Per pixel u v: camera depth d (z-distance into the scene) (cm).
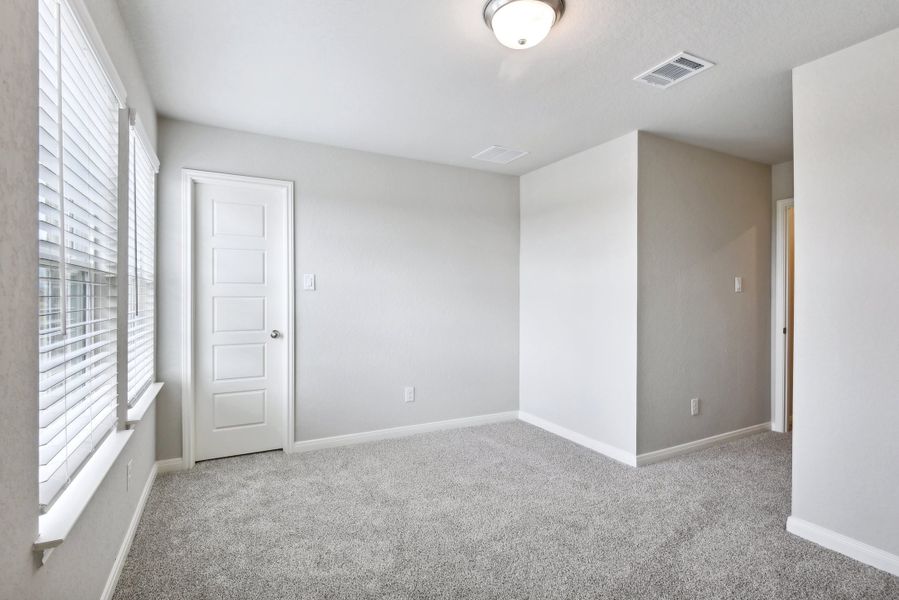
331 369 363
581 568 201
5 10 92
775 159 386
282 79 253
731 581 192
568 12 190
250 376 342
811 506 224
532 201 431
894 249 198
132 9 190
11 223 96
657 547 218
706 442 358
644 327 326
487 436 390
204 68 240
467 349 421
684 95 269
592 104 282
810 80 228
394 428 388
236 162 329
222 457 334
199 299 325
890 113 200
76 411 144
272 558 208
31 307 106
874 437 204
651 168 330
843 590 187
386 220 384
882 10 187
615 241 340
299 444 351
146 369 274
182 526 235
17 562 99
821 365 221
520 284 446
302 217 352
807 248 227
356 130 330
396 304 389
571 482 293
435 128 324
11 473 96
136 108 225
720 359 368
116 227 192
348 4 187
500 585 189
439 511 254
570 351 383
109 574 178
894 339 198
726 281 371
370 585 189
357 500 267
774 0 182
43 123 120
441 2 186
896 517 198
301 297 352
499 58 229
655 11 189
